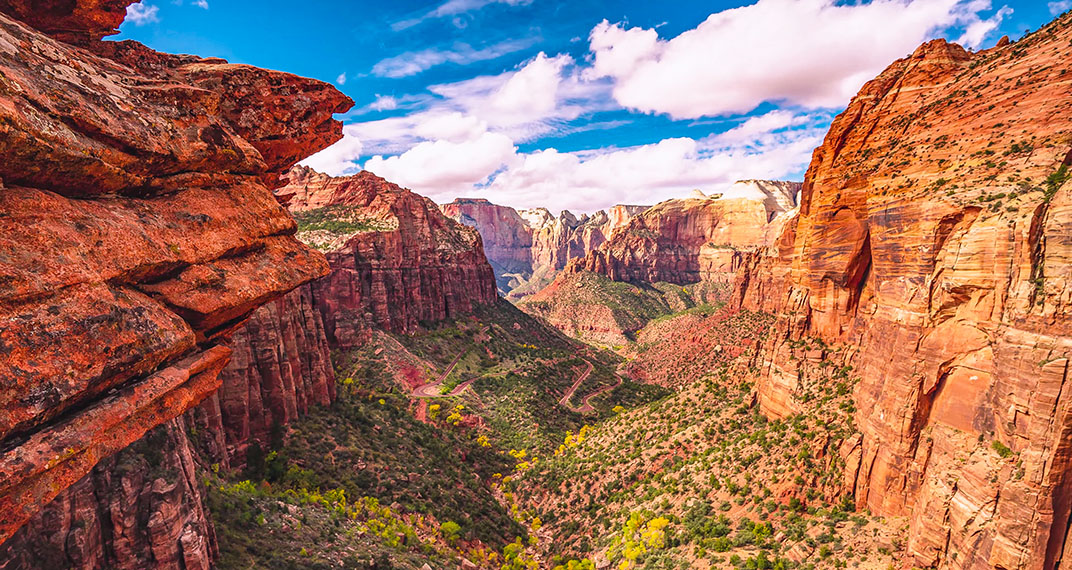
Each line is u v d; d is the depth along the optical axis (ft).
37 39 38.63
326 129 69.15
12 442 29.07
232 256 48.42
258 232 51.26
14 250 30.78
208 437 190.60
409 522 210.18
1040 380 86.33
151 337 37.37
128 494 99.14
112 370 34.12
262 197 54.54
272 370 234.99
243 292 46.29
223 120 57.00
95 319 33.65
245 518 148.25
